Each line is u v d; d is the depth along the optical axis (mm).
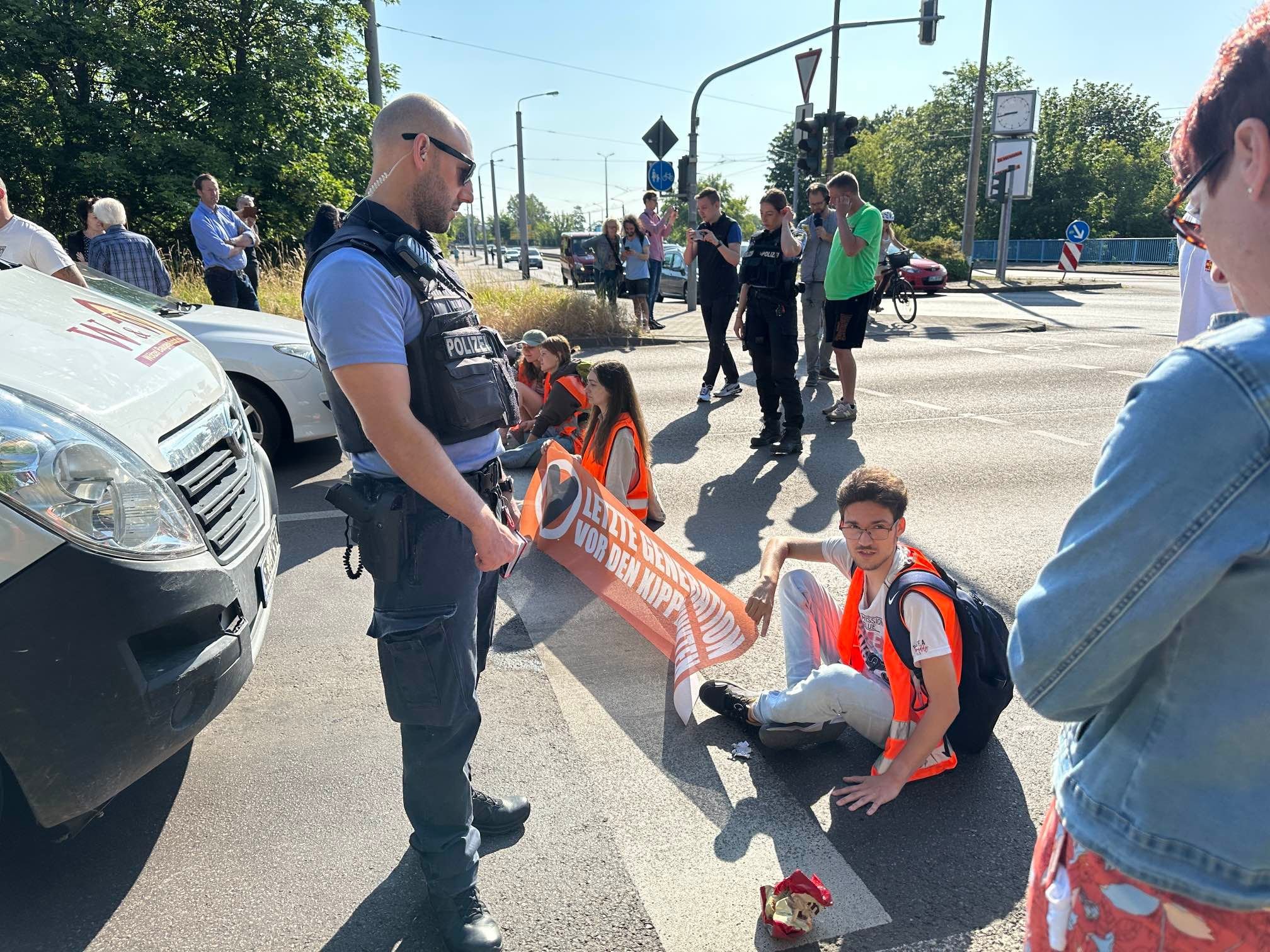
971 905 2248
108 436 2230
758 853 2445
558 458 3824
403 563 1969
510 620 3873
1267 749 873
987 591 4188
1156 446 837
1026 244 49062
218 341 5859
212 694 2311
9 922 2193
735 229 8242
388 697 2021
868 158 64062
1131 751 952
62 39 20359
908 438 7074
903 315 15555
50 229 21266
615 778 2787
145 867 2385
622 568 3596
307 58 22719
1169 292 23344
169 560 2219
